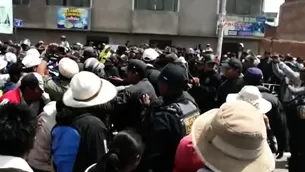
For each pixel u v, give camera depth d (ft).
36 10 88.89
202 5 93.04
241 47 64.49
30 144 6.83
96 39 92.17
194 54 44.45
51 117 11.27
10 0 54.03
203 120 7.57
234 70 18.66
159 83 10.89
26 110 6.84
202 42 94.22
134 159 7.00
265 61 43.16
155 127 10.08
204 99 21.58
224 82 19.75
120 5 91.40
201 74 22.82
